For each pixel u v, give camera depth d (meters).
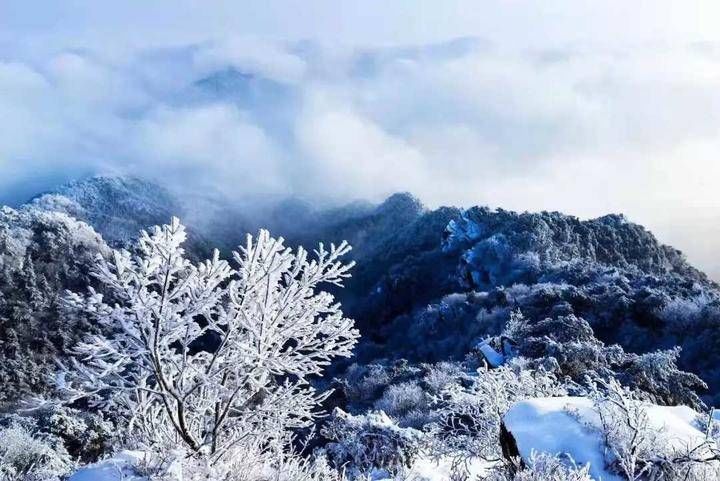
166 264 5.62
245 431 6.70
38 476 11.16
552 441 8.20
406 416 27.56
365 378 38.00
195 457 6.38
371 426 15.48
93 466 5.93
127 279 5.58
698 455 7.77
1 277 56.28
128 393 6.34
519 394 13.30
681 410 9.66
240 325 6.30
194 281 6.02
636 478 7.40
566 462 7.83
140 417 6.83
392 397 31.23
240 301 6.18
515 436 8.52
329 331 6.59
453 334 53.84
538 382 13.74
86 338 5.69
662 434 8.14
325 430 16.77
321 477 7.45
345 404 35.00
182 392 6.34
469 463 12.53
